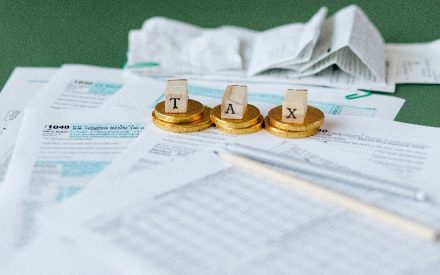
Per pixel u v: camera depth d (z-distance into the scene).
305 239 0.55
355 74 0.77
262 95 0.75
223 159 0.63
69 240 0.55
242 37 0.85
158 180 0.60
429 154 0.65
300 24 0.84
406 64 0.81
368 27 0.83
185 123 0.68
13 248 0.55
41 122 0.69
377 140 0.67
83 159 0.64
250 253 0.54
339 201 0.58
